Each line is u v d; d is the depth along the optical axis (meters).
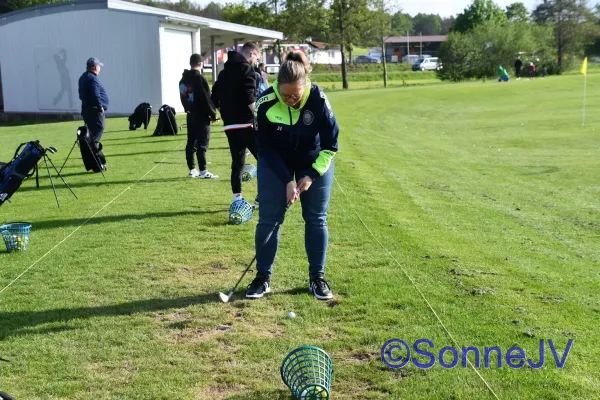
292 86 4.16
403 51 107.44
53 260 5.60
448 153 16.19
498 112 29.33
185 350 3.85
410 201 9.01
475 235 7.19
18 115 27.27
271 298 4.66
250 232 6.51
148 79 24.59
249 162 11.33
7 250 5.87
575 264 6.05
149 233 6.48
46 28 25.97
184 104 9.40
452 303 4.57
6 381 3.48
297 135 4.41
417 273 5.27
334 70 67.06
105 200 8.12
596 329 4.15
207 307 4.51
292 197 4.32
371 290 4.81
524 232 7.61
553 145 18.16
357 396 3.30
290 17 48.28
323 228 4.66
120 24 24.58
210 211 7.43
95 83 10.68
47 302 4.62
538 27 64.12
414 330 4.07
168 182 9.34
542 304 4.62
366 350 3.81
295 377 3.24
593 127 22.44
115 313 4.41
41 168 10.95
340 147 14.84
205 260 5.60
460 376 3.48
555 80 47.28
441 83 50.34
